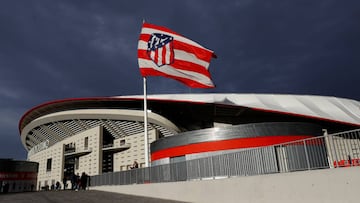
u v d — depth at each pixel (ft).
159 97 133.49
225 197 33.83
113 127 150.92
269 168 30.78
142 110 139.23
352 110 134.10
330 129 126.11
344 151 25.13
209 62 57.11
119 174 66.80
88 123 157.07
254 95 138.21
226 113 135.54
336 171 22.99
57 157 167.94
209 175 39.06
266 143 55.47
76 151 155.43
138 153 135.23
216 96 134.21
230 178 33.47
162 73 57.57
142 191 53.42
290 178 26.66
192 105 127.95
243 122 138.62
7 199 50.39
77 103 153.07
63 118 162.09
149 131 135.23
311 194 24.62
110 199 46.57
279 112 118.21
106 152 149.18
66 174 161.99
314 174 24.61
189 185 40.60
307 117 116.47
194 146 58.80
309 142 27.94
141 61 59.67
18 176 107.34
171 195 44.39
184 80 56.75
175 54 57.67
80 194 60.54
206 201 36.94
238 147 55.62
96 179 83.92
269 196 28.40
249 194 30.68
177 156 61.36
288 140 56.34
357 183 21.49
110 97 143.02
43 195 60.13
